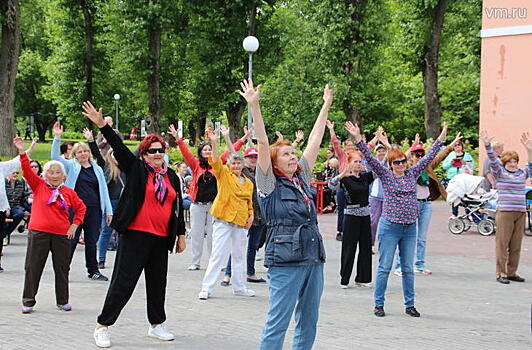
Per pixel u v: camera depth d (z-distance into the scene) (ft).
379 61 107.96
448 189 49.08
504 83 63.41
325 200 64.64
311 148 16.70
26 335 20.34
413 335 21.26
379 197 35.01
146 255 19.44
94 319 22.62
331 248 41.24
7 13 84.58
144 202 19.33
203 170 33.06
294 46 116.16
